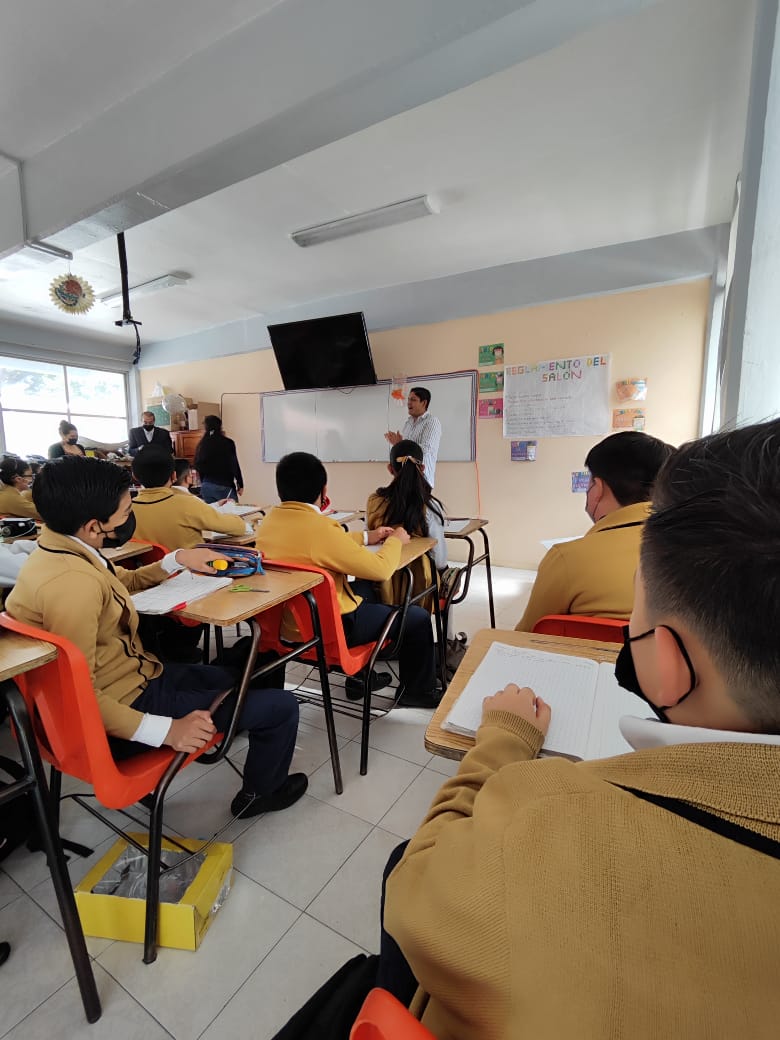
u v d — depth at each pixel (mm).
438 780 1715
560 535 4348
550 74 2057
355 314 4660
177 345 6566
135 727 1055
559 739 660
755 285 1297
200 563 1497
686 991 257
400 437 4316
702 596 320
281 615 1731
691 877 265
